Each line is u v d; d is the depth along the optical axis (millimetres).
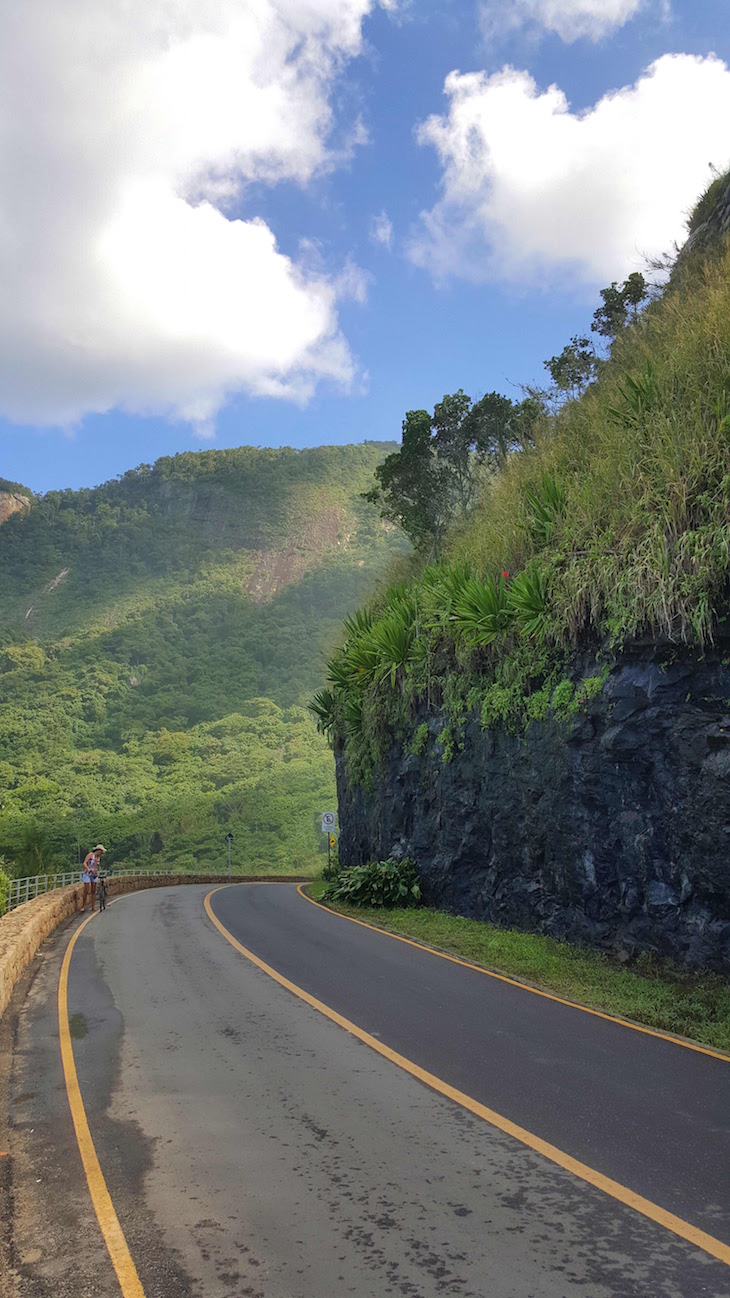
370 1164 4406
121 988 9633
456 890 15266
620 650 10078
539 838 12133
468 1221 3719
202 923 16000
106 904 21172
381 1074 6047
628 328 16094
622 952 10086
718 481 8961
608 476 11336
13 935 11266
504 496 15719
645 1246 3465
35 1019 8203
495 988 9164
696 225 18359
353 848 23750
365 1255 3428
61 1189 4215
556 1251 3430
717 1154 4477
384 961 10961
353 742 21891
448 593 15000
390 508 29547
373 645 19672
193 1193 4102
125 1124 5141
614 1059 6367
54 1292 3225
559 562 11883
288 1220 3775
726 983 8484
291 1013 8055
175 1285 3240
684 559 9039
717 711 8805
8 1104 5633
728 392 9922
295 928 14703
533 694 12195
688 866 9109
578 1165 4344
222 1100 5543
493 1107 5293
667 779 9406
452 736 15336
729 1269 3268
